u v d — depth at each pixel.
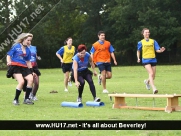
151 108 26.81
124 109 27.61
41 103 32.31
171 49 137.75
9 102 33.50
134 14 138.00
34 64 34.88
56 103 32.22
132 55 143.62
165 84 47.78
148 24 133.00
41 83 56.59
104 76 40.53
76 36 155.00
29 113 26.39
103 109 27.73
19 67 31.42
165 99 32.97
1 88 49.50
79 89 31.73
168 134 19.08
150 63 37.62
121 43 142.12
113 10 140.88
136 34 133.12
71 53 43.56
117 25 140.88
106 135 19.19
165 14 135.25
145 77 63.59
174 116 23.91
